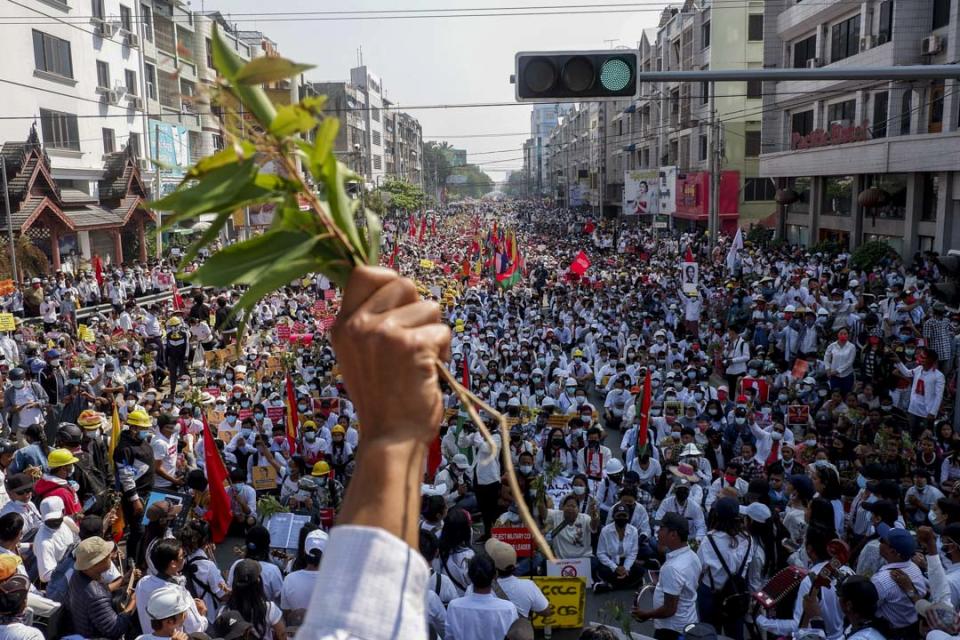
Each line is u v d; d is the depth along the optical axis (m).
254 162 1.37
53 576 7.00
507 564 7.11
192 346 22.62
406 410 1.29
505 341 20.47
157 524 7.68
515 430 12.44
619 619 7.11
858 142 30.59
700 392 15.27
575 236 57.81
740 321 21.69
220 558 11.04
